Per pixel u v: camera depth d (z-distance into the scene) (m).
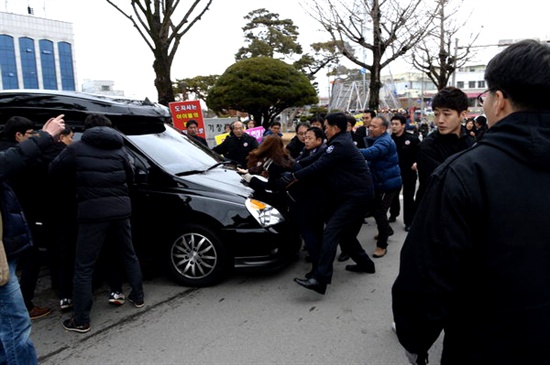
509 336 1.13
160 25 7.43
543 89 1.12
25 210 3.80
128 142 4.05
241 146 6.91
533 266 1.10
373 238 5.63
